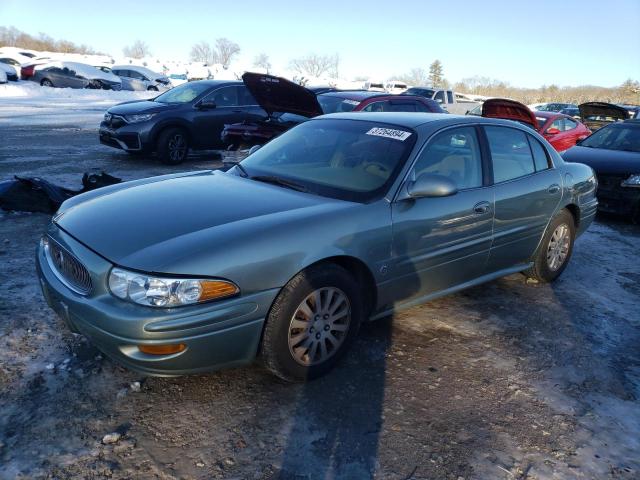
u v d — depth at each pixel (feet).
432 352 11.75
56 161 31.81
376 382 10.47
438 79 253.44
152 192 11.32
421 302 12.43
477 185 13.04
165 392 9.72
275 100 27.14
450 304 14.33
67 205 11.44
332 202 10.81
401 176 11.39
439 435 9.08
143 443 8.44
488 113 34.71
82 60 140.77
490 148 13.67
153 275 8.36
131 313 8.34
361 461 8.38
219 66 178.29
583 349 12.42
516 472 8.36
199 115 33.94
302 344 9.91
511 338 12.67
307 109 26.37
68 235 9.84
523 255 14.94
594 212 17.62
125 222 9.72
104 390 9.64
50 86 95.09
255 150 14.69
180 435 8.67
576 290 16.15
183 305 8.43
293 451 8.48
